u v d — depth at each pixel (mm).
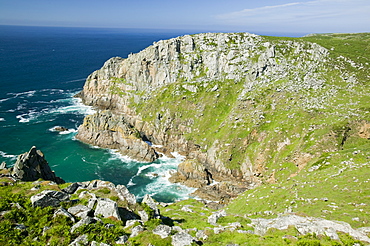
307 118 96062
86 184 48625
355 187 52000
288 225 36688
